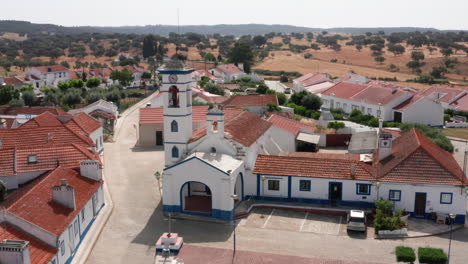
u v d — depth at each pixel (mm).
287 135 64250
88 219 41438
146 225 43094
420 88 159875
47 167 44438
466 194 42594
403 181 43750
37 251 30719
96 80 138000
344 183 46031
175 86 47875
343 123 76188
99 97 112312
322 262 36000
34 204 34781
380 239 40125
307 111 97812
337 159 48469
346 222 43656
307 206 46688
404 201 44344
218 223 43344
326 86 125125
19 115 75688
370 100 98062
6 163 43938
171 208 45312
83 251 37438
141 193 51469
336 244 39156
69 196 36781
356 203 46125
